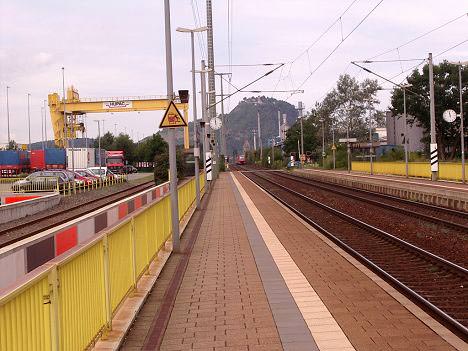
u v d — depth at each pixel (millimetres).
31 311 4102
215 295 8805
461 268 9961
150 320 7457
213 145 57031
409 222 19156
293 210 23281
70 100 66312
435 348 5887
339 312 7438
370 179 44250
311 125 113312
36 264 4988
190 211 23609
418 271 10617
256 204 27328
